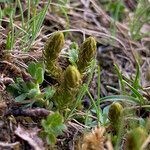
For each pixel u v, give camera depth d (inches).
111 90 9.9
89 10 11.9
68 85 7.7
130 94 9.6
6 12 10.3
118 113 7.8
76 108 8.7
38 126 7.8
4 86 8.2
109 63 10.7
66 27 10.7
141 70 10.6
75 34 11.1
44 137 7.5
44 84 8.9
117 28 11.8
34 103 8.1
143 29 12.2
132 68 10.8
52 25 10.9
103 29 11.6
